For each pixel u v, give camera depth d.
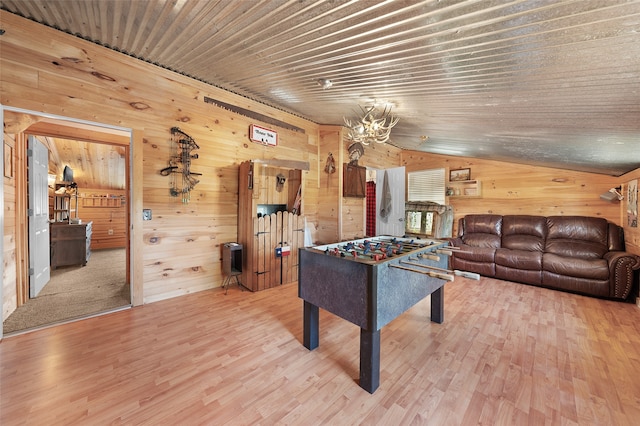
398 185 5.50
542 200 4.63
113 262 5.10
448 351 2.12
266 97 3.68
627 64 1.51
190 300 3.09
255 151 3.89
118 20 2.12
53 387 1.64
